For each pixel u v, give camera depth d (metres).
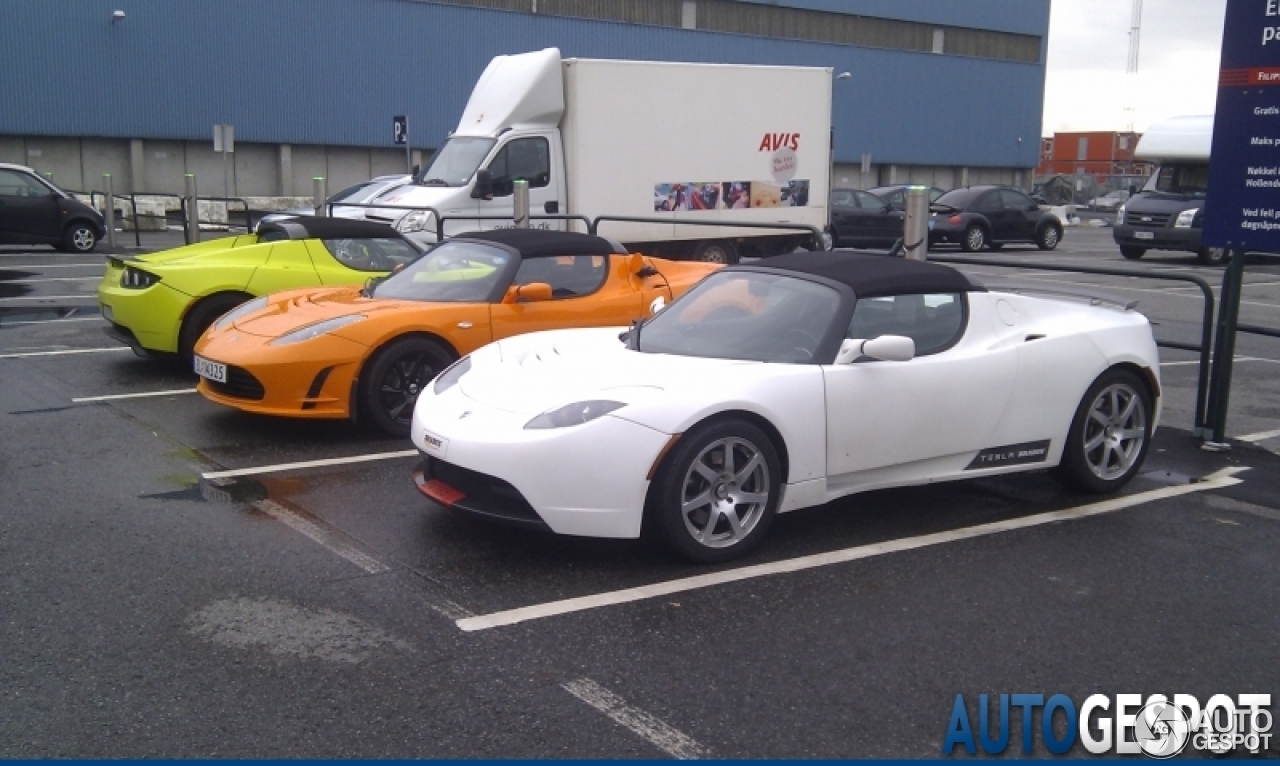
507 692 3.79
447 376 5.82
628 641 4.22
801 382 5.19
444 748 3.42
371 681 3.85
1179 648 4.29
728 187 16.83
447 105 41.22
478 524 5.55
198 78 36.38
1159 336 12.96
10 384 8.70
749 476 5.11
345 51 38.88
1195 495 6.34
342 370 6.99
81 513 5.62
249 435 7.25
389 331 7.09
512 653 4.09
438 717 3.61
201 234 25.84
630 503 4.83
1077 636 4.38
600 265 8.19
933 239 26.16
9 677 3.84
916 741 3.55
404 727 3.54
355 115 39.38
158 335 8.84
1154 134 24.19
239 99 37.19
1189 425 8.12
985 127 55.78
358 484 6.21
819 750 3.47
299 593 4.62
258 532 5.38
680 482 4.89
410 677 3.89
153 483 6.16
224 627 4.27
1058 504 6.14
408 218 14.77
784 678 3.94
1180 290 18.41
